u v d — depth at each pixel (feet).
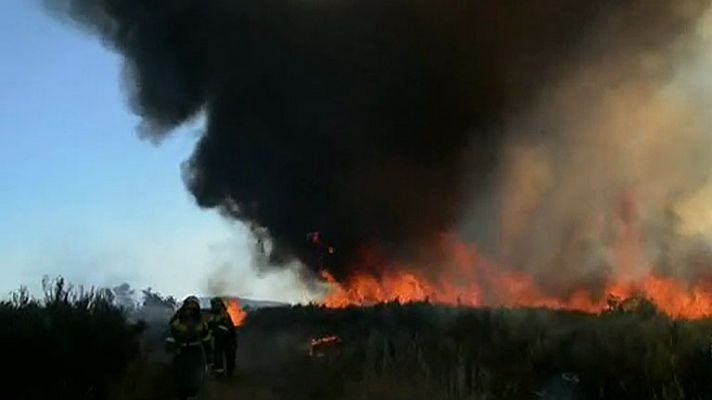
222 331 49.57
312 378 46.06
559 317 57.41
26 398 33.12
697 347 34.47
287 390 43.78
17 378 33.17
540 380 37.22
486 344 46.75
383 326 65.87
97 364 37.58
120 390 38.04
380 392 39.52
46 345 34.96
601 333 42.75
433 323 61.11
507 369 39.60
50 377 34.68
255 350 72.74
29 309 39.83
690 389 31.65
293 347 66.95
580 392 34.73
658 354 34.45
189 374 43.80
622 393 33.30
